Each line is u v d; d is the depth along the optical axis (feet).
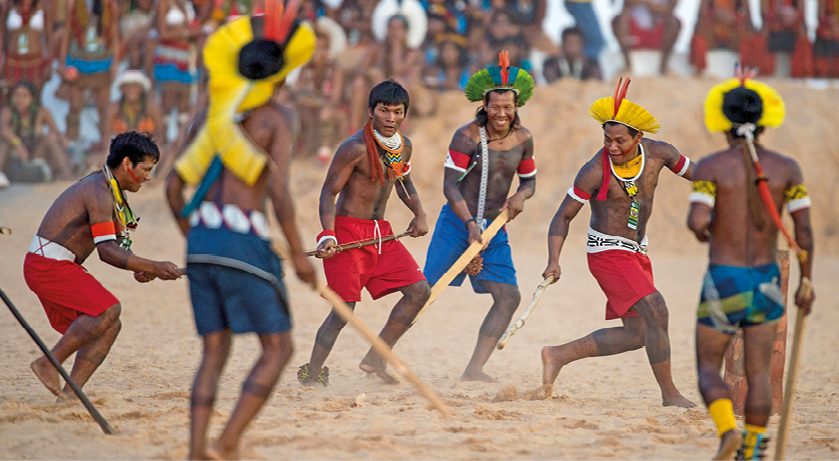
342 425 53.52
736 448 44.55
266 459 44.75
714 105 48.83
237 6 211.61
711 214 48.06
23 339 93.15
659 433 54.24
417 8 229.66
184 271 58.23
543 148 236.22
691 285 163.22
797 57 242.78
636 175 66.90
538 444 49.85
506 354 97.40
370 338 47.37
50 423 53.01
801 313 46.93
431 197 224.53
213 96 43.93
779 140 230.48
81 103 221.25
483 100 77.56
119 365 78.74
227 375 75.56
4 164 215.92
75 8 211.82
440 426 53.42
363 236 71.77
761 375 47.19
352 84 224.53
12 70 217.15
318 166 224.74
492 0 236.22
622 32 246.88
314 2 224.74
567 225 68.74
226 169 43.68
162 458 45.16
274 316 43.24
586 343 68.39
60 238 59.26
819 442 52.42
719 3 243.40
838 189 224.12
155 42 216.95
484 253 77.56
